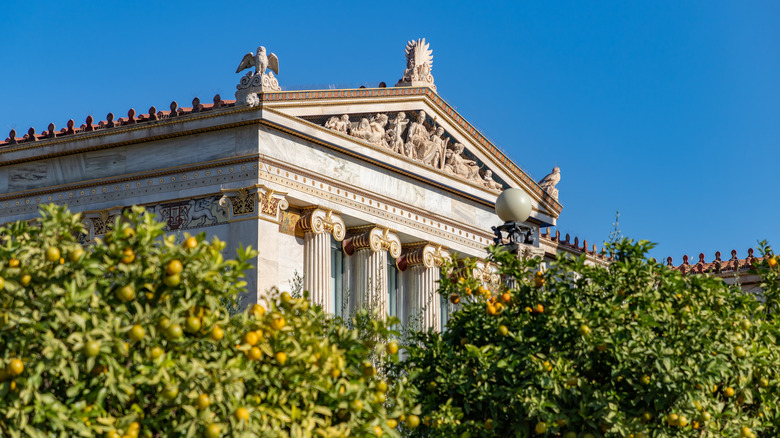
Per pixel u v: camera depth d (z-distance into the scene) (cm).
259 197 3378
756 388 1945
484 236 4428
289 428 1495
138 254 1390
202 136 3516
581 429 1741
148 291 1381
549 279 1881
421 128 4138
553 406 1725
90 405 1314
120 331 1307
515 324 1855
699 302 1869
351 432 1480
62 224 1364
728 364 1817
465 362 1864
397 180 4003
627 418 1730
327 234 3638
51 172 3741
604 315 1770
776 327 2002
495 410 1800
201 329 1396
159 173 3544
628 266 1820
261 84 3425
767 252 2144
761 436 1948
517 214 2245
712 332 1816
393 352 1619
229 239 3403
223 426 1328
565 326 1777
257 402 1396
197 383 1341
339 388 1489
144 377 1313
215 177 3459
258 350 1422
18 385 1268
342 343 1573
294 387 1446
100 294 1355
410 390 1622
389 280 4088
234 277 1430
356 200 3784
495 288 2119
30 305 1312
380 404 1541
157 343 1342
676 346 1762
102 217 3603
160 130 3550
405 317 4100
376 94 3866
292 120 3528
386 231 3912
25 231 1380
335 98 3684
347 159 3775
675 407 1727
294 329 1492
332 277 3809
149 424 1338
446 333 1983
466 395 1848
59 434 1302
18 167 3797
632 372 1738
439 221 4188
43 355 1305
